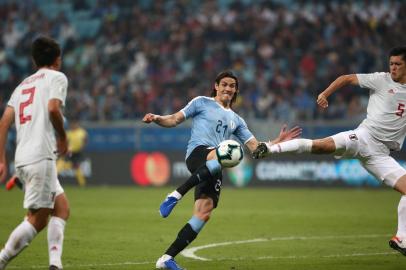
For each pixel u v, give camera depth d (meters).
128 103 91.12
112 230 40.97
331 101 86.25
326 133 75.19
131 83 95.12
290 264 28.97
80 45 105.00
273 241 36.88
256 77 92.00
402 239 27.12
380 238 38.41
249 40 100.44
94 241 36.16
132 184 79.50
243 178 77.81
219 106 28.42
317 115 84.00
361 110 83.75
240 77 93.00
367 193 70.19
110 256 31.22
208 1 107.88
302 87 88.88
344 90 86.69
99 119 89.31
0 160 23.25
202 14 106.19
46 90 23.00
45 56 23.64
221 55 95.88
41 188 22.75
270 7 105.19
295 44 96.56
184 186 25.73
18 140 23.27
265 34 99.31
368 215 50.50
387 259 30.62
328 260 30.25
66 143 23.20
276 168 77.19
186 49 99.19
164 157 78.75
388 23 96.62
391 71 28.97
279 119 84.94
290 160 76.88
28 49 104.50
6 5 112.94
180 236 26.30
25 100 23.22
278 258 30.91
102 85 95.62
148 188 76.56
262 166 77.44
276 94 88.31
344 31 95.69
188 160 27.77
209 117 28.02
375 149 29.70
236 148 25.92
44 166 22.72
